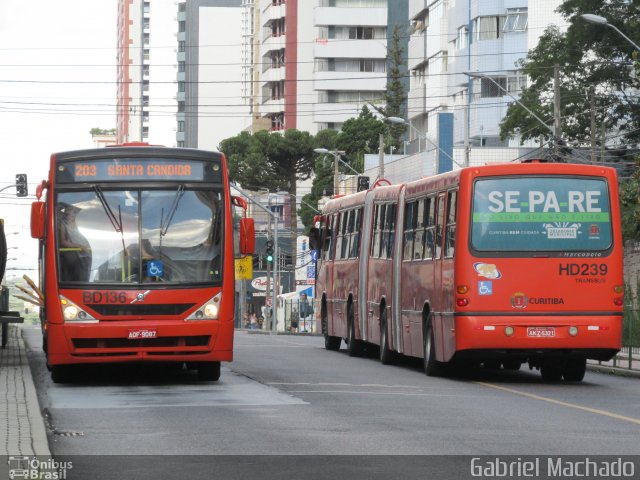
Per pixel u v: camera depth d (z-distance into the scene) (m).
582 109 78.69
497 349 28.45
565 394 25.61
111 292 26.11
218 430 17.78
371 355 41.84
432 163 94.00
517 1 96.75
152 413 20.33
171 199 26.67
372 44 165.88
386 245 36.44
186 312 26.30
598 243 28.70
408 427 18.23
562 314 28.48
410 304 33.16
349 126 130.75
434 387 27.06
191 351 26.31
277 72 177.88
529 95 80.75
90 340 26.12
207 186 26.81
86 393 24.67
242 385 26.56
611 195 28.84
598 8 77.44
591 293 28.61
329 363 36.09
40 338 60.66
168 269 26.31
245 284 122.31
